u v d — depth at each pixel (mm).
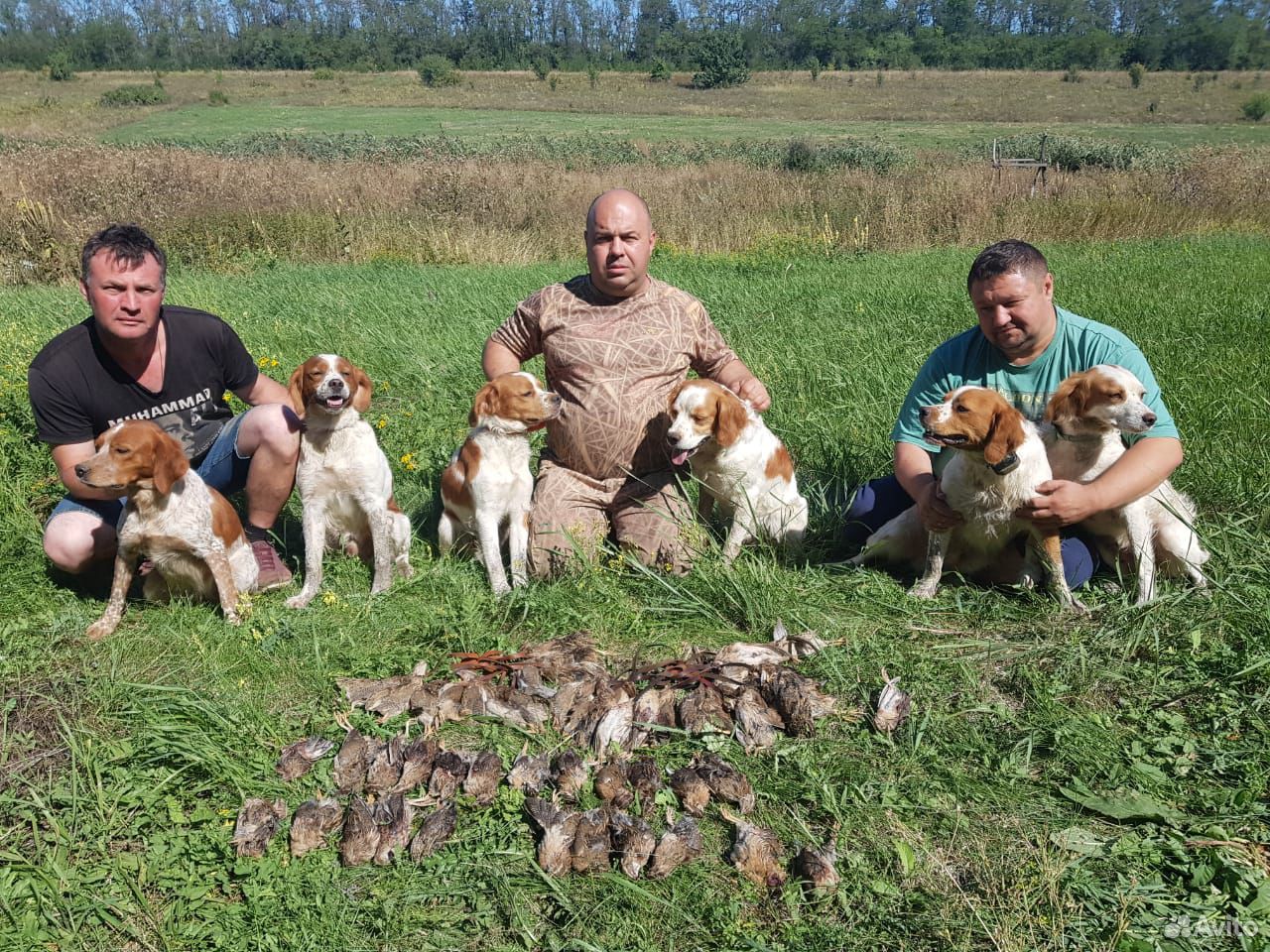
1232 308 10609
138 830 3195
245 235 16938
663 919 2824
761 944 2711
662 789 3303
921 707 3736
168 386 4805
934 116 63750
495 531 4945
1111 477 4387
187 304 10922
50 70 101375
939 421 4320
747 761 3479
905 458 4949
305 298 11602
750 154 32875
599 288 5105
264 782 3383
